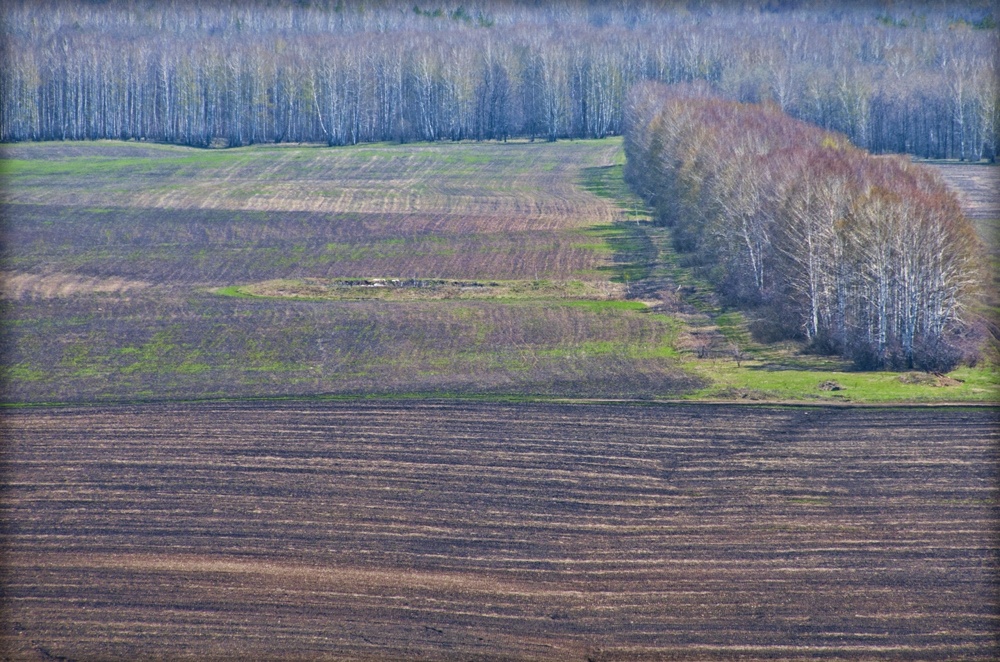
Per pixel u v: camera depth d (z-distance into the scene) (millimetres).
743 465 123500
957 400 141250
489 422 139500
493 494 117438
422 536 108312
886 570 99812
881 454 124812
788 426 134625
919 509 111312
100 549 106125
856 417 136750
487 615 94312
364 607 95625
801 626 91625
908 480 117875
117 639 91250
